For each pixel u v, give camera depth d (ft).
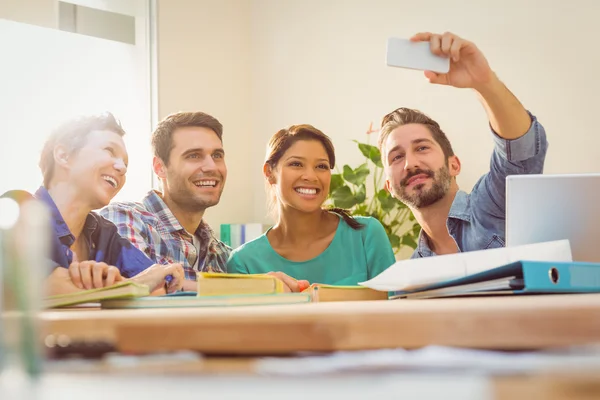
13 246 1.35
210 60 13.48
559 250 3.62
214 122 8.71
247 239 12.03
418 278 3.55
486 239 8.88
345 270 7.99
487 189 8.77
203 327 2.04
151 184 12.57
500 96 7.63
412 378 1.14
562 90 10.66
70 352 1.78
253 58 14.11
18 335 1.35
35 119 11.15
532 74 10.95
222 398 1.09
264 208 13.84
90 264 4.71
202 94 13.34
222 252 8.97
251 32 14.08
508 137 8.02
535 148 8.09
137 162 12.45
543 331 1.95
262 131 13.96
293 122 13.56
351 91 12.84
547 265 3.16
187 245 8.48
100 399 1.13
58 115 11.42
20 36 11.07
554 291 3.25
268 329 2.00
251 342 2.01
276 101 13.79
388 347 1.99
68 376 1.40
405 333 1.99
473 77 7.38
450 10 11.77
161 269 5.08
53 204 7.96
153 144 8.71
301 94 13.47
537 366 1.24
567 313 1.95
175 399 1.10
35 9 11.28
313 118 13.33
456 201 9.24
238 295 3.31
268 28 13.92
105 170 8.31
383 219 11.44
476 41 11.50
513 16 11.14
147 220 8.25
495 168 8.54
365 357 1.48
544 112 10.85
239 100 13.96
